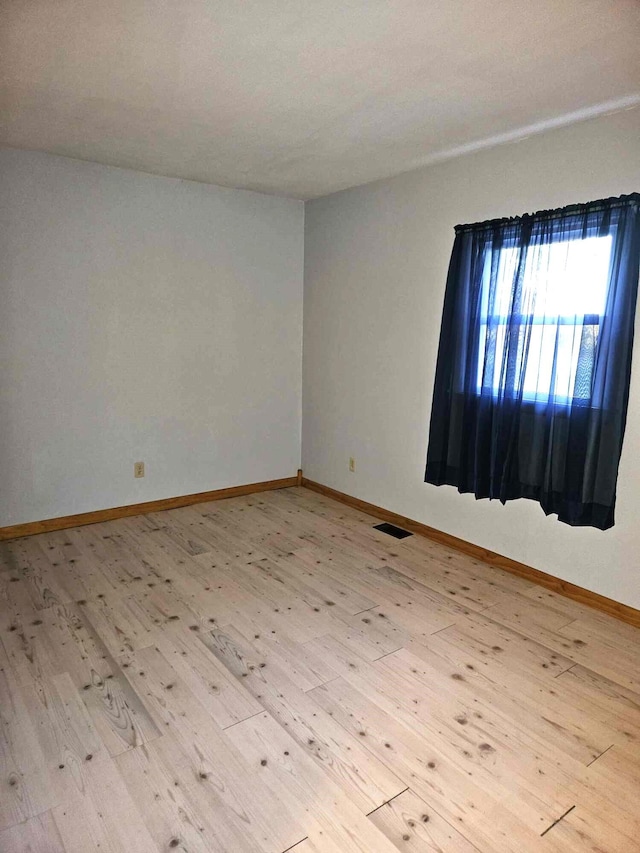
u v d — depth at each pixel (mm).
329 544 3594
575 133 2678
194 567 3215
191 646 2428
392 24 1803
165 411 4059
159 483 4121
